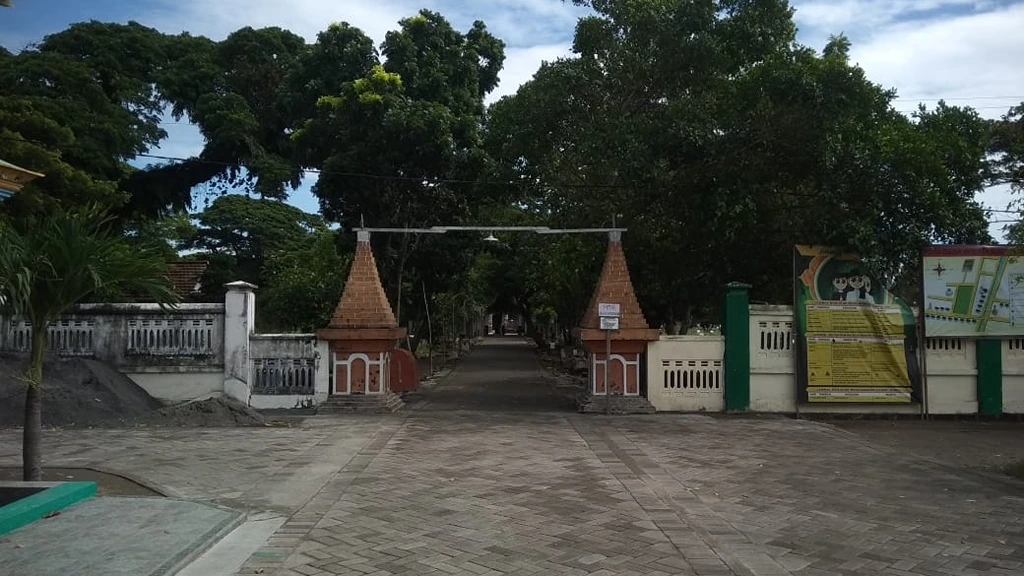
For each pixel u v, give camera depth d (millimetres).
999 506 7559
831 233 14773
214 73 23469
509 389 21203
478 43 22953
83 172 15531
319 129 19172
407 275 23594
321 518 6906
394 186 19250
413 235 20594
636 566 5578
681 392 15211
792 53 15664
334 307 20000
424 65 20422
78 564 5250
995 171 15078
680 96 16656
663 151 14789
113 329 14922
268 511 7168
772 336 15133
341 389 15141
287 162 23672
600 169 16344
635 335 15062
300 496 7762
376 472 9031
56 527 6230
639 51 16516
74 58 19969
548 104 16844
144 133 21188
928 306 14688
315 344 15211
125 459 9648
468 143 19469
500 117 18141
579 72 16641
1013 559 5828
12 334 14664
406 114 17859
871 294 14914
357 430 12570
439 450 10648
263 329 21578
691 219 16438
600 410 15070
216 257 30094
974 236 15055
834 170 14766
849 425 14000
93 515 6629
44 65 17734
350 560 5672
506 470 9211
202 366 14938
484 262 37312
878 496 7977
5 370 13281
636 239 17562
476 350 45750
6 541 5820
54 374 13633
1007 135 13461
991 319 14641
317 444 11070
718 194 14633
